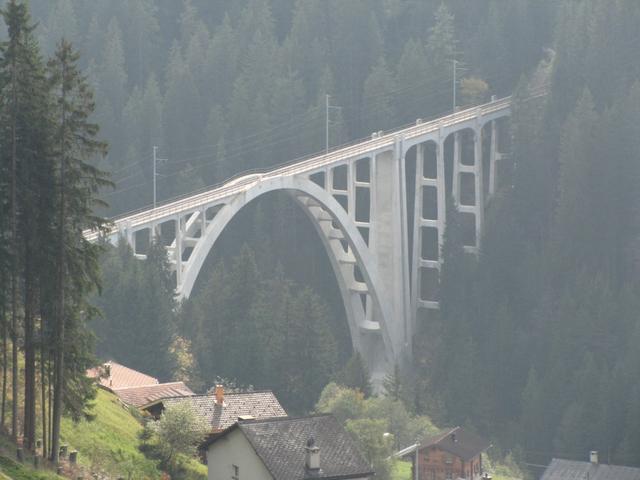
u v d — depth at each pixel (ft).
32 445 315.99
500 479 604.49
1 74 307.17
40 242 312.71
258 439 328.29
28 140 310.45
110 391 431.02
